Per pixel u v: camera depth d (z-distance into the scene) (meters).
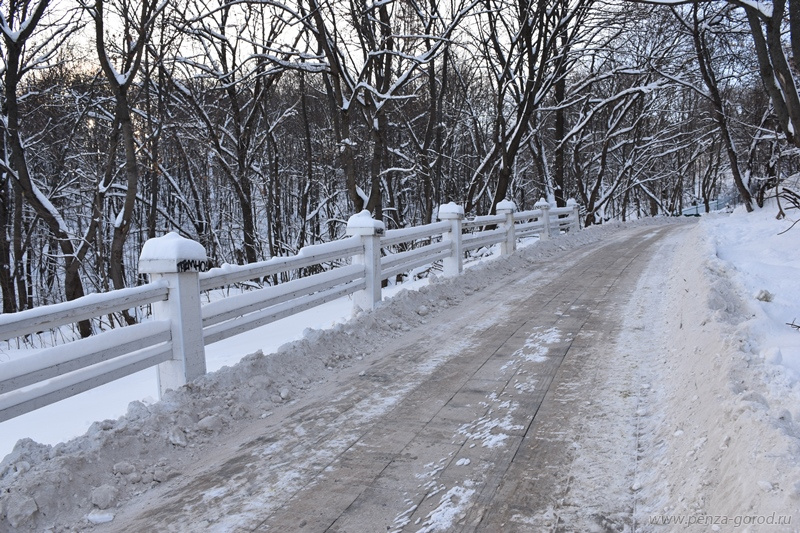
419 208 31.23
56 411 5.98
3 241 18.55
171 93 20.09
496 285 10.14
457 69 24.78
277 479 3.56
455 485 3.35
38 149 19.95
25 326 3.63
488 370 5.41
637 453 3.61
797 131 8.99
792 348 4.23
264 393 4.96
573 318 7.26
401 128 22.09
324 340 6.16
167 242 4.78
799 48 8.48
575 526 2.87
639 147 30.48
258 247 21.33
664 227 22.64
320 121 29.66
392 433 4.14
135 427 4.00
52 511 3.28
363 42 15.28
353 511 3.14
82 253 16.75
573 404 4.46
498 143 19.78
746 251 10.55
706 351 4.58
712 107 29.09
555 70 19.59
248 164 20.78
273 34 18.69
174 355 4.84
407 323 7.47
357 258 7.89
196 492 3.47
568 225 19.34
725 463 2.86
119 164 18.25
